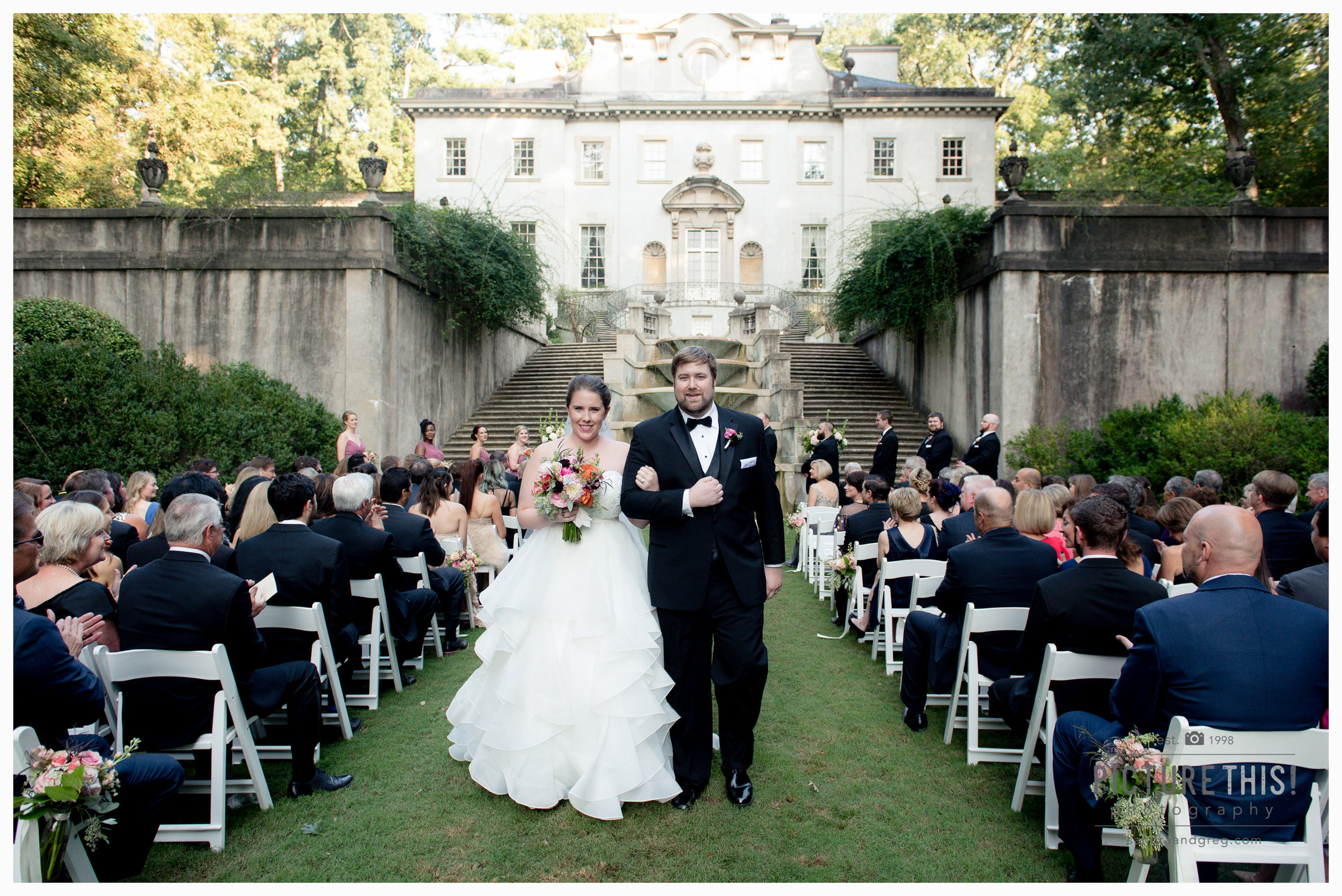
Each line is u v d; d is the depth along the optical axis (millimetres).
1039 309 11289
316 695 3412
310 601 3785
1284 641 2215
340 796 3336
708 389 3287
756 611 3213
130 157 16812
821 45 42406
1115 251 11281
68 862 2340
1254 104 15086
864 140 26703
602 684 3211
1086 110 17391
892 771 3607
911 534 5379
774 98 27219
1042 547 3836
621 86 27672
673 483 3229
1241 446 8789
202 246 11641
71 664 2418
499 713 3318
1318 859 2125
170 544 3156
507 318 15789
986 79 32531
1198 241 11242
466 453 14047
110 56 14852
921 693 4125
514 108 26906
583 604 3271
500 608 3375
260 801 3195
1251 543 2312
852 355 19859
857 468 6879
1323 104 13469
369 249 11531
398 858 2824
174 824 3055
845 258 18562
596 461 3361
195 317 11672
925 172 26484
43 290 11812
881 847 2928
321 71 31547
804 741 3959
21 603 2768
